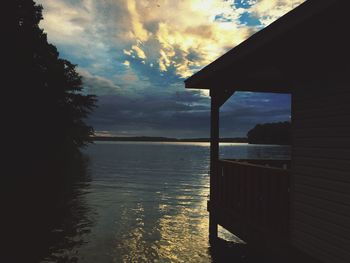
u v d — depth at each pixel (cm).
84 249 912
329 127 430
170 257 846
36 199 1775
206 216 1420
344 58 408
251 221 644
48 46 3538
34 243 961
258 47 463
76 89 4044
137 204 1747
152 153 12450
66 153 4547
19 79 2820
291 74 515
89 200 1839
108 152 12500
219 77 703
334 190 417
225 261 808
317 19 365
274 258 554
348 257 390
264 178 598
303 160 479
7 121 2770
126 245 952
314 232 450
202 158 8925
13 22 2788
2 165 2698
